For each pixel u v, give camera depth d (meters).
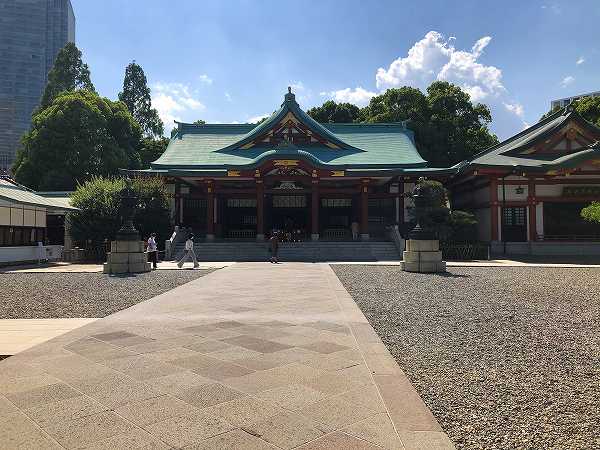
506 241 33.38
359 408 4.62
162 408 4.61
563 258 29.62
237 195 39.41
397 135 43.34
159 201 31.50
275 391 5.09
